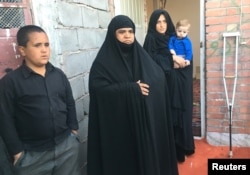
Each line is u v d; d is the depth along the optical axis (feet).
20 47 4.55
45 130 4.63
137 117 5.44
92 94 5.69
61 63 6.16
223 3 8.56
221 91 9.31
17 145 4.42
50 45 5.73
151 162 5.57
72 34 6.68
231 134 9.14
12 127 4.38
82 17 7.22
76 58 6.89
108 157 5.68
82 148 7.27
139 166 5.58
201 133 10.37
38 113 4.51
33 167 4.67
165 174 6.34
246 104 9.09
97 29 8.25
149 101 5.62
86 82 7.54
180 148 8.64
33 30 4.47
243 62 8.76
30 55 4.49
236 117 9.35
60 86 4.94
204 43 9.30
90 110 5.76
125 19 5.60
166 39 8.23
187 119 8.48
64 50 6.30
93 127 5.76
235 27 8.59
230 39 8.71
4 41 4.87
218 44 8.93
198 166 8.52
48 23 5.67
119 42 5.67
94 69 5.75
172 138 6.52
